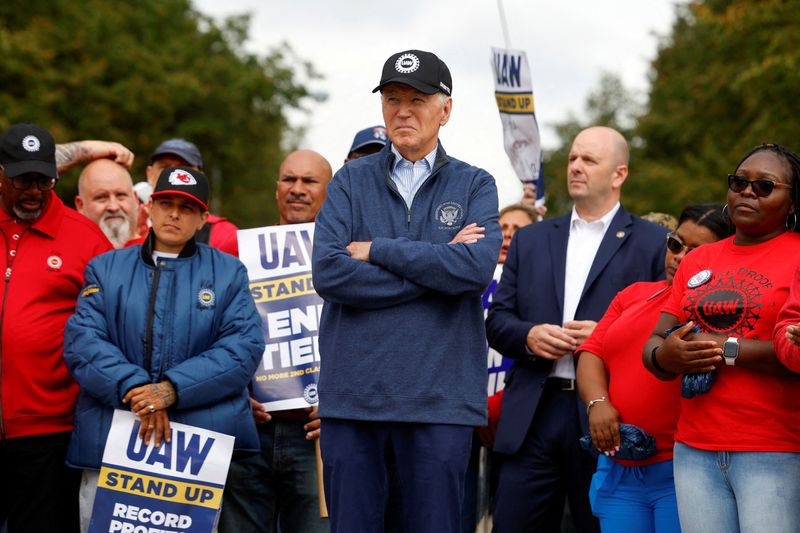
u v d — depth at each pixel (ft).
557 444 18.34
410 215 14.43
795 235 14.03
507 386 19.02
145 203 22.95
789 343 12.76
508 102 23.50
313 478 18.58
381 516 14.15
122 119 77.66
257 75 87.61
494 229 14.26
